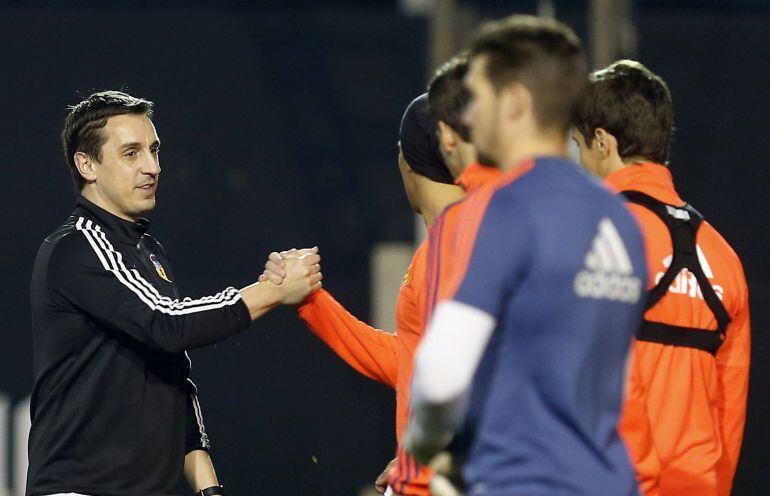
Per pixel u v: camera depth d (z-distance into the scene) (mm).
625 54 24891
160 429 11867
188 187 25922
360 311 25891
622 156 11461
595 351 7934
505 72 8117
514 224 7777
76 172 12195
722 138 25734
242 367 24266
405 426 10297
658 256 11055
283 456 24172
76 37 25594
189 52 25953
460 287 7789
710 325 11219
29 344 24594
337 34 26266
